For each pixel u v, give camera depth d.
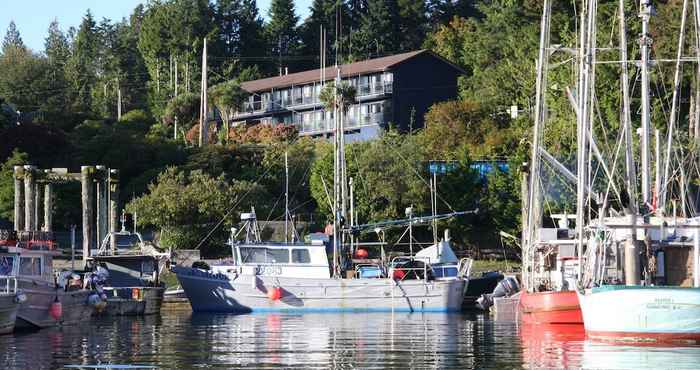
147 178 113.38
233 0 189.75
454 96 149.88
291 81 156.75
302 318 67.62
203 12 185.00
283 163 115.06
